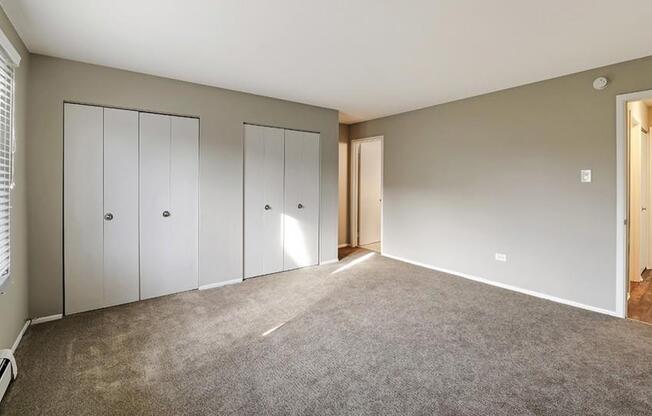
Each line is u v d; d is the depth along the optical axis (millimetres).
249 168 3977
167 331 2619
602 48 2604
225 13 2107
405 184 4949
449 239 4340
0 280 1944
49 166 2771
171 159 3393
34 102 2693
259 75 3271
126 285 3189
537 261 3465
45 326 2688
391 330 2654
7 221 2123
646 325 2762
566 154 3230
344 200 6121
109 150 3051
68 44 2549
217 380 1978
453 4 1989
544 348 2373
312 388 1906
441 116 4406
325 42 2531
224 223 3770
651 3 1959
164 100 3318
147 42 2525
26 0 1939
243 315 2943
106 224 3061
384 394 1855
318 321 2820
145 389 1887
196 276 3604
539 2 1962
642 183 4078
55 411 1704
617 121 2902
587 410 1731
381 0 1953
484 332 2625
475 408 1743
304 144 4461
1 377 1782
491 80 3408
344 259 5113
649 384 1951
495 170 3814
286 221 4344
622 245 2902
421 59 2857
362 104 4441
